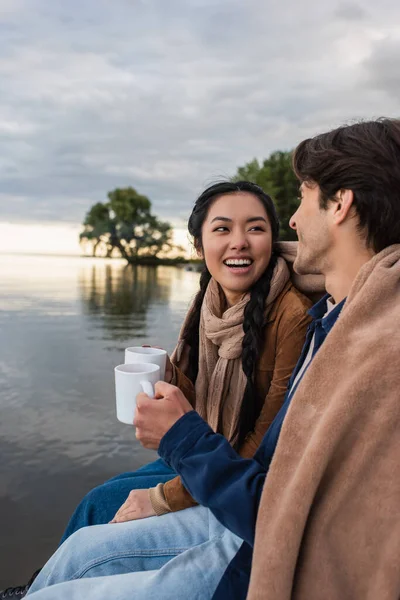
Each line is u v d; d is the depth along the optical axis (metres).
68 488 3.83
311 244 1.20
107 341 10.48
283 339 1.79
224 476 1.12
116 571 1.37
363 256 1.13
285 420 1.02
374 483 0.92
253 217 1.82
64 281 33.00
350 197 1.11
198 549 1.31
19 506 3.53
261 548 0.97
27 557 2.92
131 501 1.59
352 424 0.93
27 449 4.55
